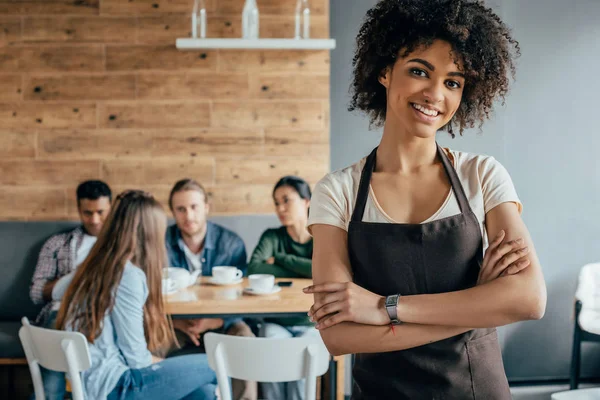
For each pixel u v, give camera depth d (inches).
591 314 142.6
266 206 155.3
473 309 47.8
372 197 51.8
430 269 50.2
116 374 94.3
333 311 49.8
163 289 110.8
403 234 50.2
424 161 51.8
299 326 133.8
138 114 153.1
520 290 48.1
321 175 155.3
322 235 53.3
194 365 99.0
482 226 52.1
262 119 154.2
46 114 152.5
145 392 95.3
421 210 50.9
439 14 48.1
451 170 51.5
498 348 53.2
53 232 151.5
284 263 134.6
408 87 48.8
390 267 50.6
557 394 102.4
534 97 159.8
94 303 95.5
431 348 50.8
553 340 162.2
